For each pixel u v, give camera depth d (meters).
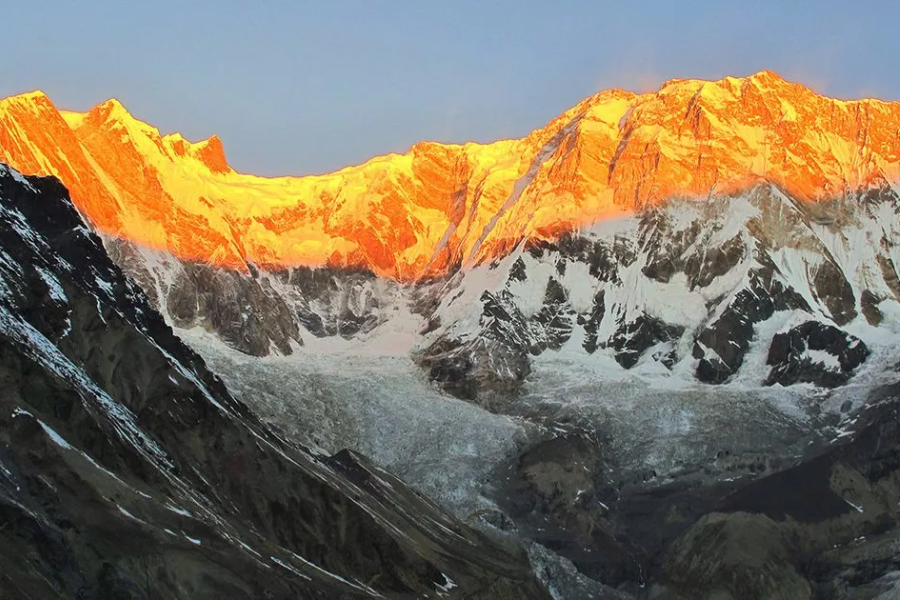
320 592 170.25
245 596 159.38
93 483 158.25
